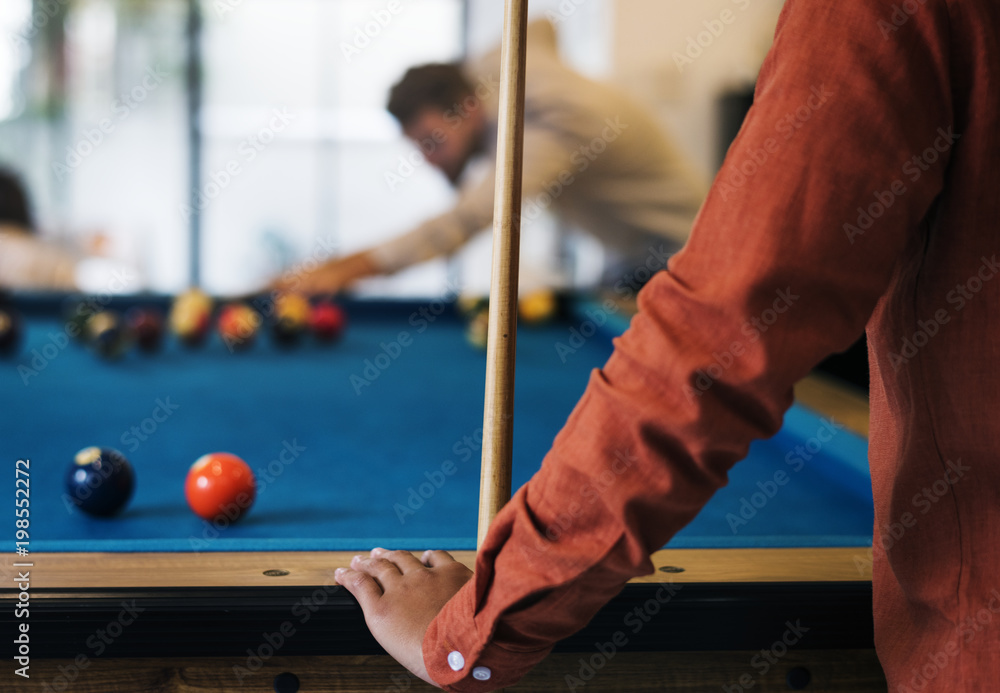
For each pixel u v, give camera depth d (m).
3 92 6.66
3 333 2.68
